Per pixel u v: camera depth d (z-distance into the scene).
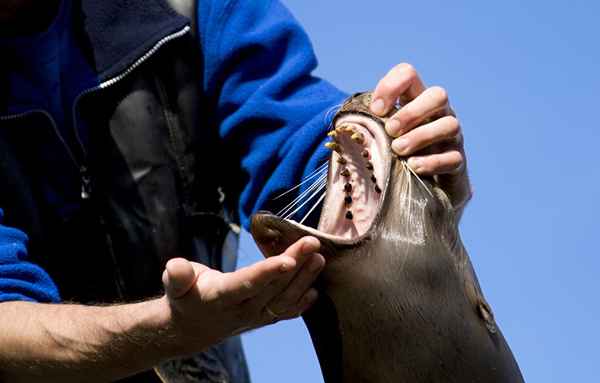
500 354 5.98
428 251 5.83
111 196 6.79
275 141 6.80
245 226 6.89
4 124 6.77
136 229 6.77
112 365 6.01
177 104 6.86
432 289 5.82
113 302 6.78
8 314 6.20
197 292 5.54
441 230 5.92
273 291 5.53
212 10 6.95
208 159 6.94
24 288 6.35
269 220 5.55
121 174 6.77
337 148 5.98
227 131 6.92
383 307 5.76
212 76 6.92
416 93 6.14
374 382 5.86
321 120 6.68
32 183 6.75
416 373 5.83
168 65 6.88
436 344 5.83
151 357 5.91
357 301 5.75
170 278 5.50
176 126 6.85
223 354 6.95
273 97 6.85
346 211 5.96
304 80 6.97
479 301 5.95
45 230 6.74
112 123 6.79
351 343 5.81
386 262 5.76
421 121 5.97
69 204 6.78
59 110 6.79
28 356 6.13
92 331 5.95
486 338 5.94
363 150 5.93
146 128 6.79
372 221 5.79
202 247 6.89
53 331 6.05
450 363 5.86
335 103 6.85
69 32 6.87
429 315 5.81
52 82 6.81
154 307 5.77
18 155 6.76
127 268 6.79
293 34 7.03
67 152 6.77
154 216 6.76
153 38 6.80
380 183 5.90
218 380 6.84
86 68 6.80
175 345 5.82
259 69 6.95
